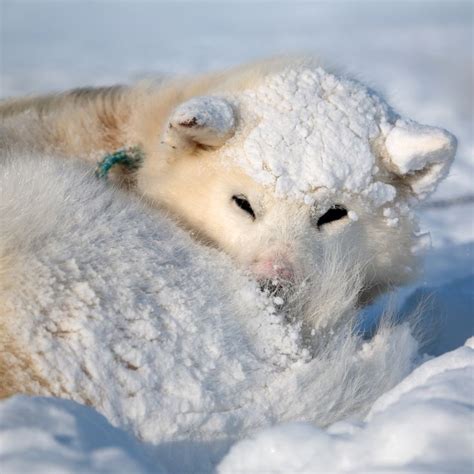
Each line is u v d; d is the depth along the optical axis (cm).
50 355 468
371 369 583
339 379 554
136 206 619
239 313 570
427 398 423
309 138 731
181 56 4272
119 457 374
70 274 507
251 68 838
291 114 745
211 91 802
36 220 536
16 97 952
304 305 652
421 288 913
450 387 429
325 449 403
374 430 404
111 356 481
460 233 1369
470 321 850
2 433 378
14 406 400
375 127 759
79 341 479
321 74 789
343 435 418
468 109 2750
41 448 372
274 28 6172
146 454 429
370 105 770
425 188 789
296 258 695
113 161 809
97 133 875
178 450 470
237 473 413
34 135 873
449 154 756
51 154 847
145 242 570
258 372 534
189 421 480
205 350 518
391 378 580
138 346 494
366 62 3931
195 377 499
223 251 727
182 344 512
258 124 746
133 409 469
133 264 539
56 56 4438
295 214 727
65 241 529
